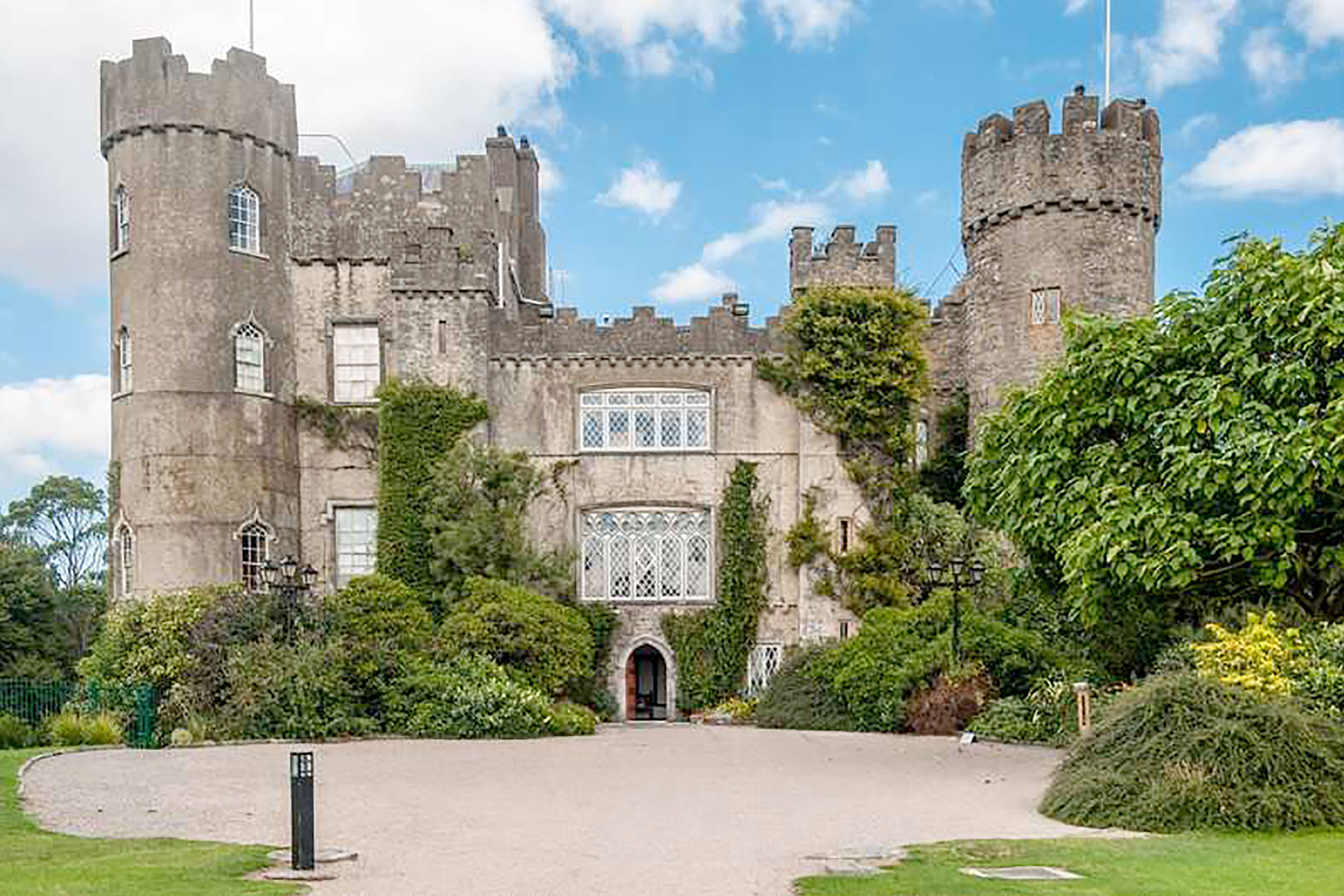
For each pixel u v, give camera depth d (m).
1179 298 16.09
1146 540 14.46
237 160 30.73
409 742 21.64
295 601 24.64
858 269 33.53
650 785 15.44
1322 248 16.06
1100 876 9.12
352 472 31.69
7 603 42.06
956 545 30.34
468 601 26.94
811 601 31.22
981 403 32.78
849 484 31.62
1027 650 23.77
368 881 9.25
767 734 23.70
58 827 11.98
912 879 9.09
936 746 20.48
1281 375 14.27
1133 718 12.94
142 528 29.41
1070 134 31.64
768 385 32.38
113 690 23.73
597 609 31.27
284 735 21.97
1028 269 31.88
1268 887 8.67
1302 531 15.02
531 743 21.62
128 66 30.23
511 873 9.59
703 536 32.06
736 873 9.56
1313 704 14.22
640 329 32.41
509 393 32.22
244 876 9.30
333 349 32.03
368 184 32.56
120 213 30.73
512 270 37.16
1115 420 16.20
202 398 29.73
